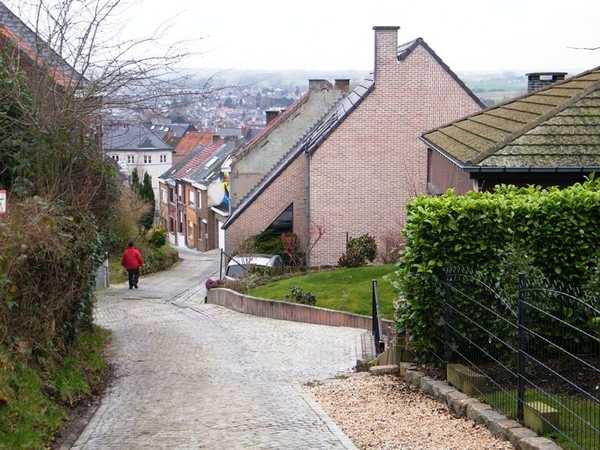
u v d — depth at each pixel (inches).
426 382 401.1
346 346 591.5
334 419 366.9
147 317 842.8
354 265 1219.2
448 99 1330.0
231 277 1168.8
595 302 331.0
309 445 320.8
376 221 1339.8
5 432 308.5
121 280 1393.9
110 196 600.7
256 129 3073.3
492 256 410.9
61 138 494.3
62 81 527.8
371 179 1334.9
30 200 376.2
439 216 411.2
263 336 661.3
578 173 555.8
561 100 614.5
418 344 429.4
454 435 320.8
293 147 1690.5
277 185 1451.8
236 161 1739.7
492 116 704.4
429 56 1321.4
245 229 1455.5
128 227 1510.8
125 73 501.0
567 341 362.0
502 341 353.1
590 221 408.2
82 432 353.1
